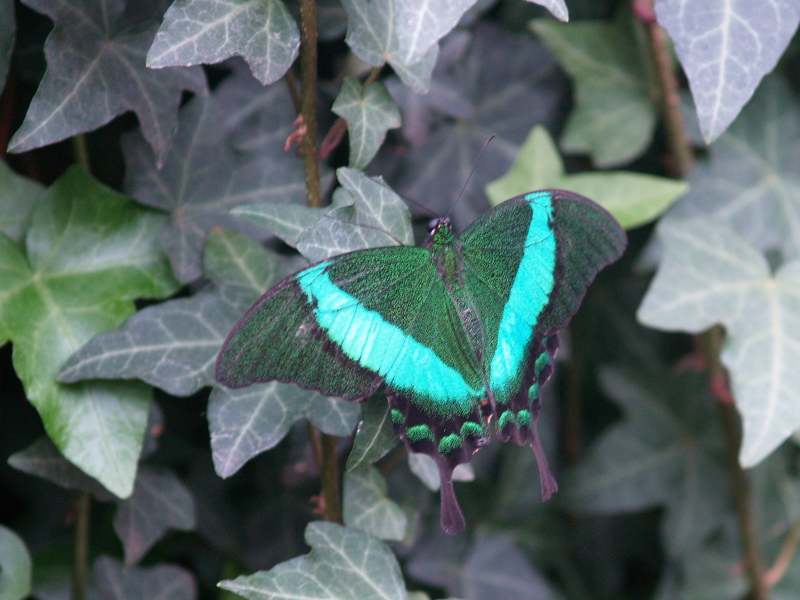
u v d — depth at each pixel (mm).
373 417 823
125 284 841
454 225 891
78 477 844
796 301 867
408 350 830
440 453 827
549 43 895
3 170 844
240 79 867
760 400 858
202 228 850
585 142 900
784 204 902
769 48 817
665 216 881
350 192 826
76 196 843
